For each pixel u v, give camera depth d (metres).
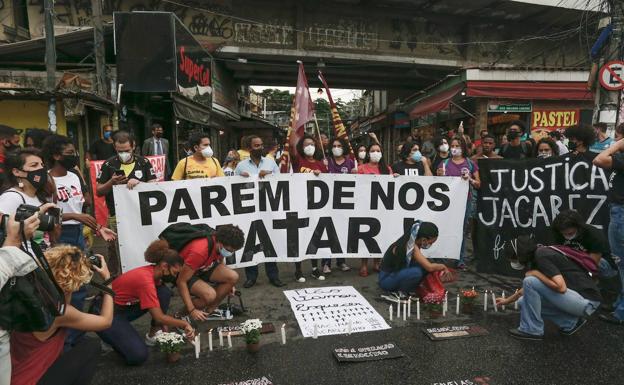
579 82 12.49
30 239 2.01
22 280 1.86
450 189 5.05
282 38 18.31
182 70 10.11
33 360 2.13
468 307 3.90
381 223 5.03
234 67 19.73
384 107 32.53
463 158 5.53
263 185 4.75
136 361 3.01
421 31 19.94
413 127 20.03
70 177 3.83
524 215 4.89
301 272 4.94
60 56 10.84
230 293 3.92
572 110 12.72
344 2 18.69
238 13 17.70
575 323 3.37
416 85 24.73
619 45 6.45
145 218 4.30
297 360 3.07
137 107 10.58
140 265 4.29
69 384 2.36
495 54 20.59
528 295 3.36
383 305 4.15
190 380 2.83
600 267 3.82
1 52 10.13
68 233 3.72
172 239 3.41
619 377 2.81
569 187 4.66
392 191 5.02
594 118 6.62
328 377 2.84
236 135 26.94
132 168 4.38
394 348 3.21
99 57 9.04
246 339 3.19
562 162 4.70
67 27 14.79
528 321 3.37
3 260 1.82
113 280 3.14
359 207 4.99
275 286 4.76
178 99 10.45
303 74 5.46
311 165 5.24
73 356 2.43
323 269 5.22
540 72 12.38
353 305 4.11
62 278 2.09
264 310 4.05
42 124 8.02
